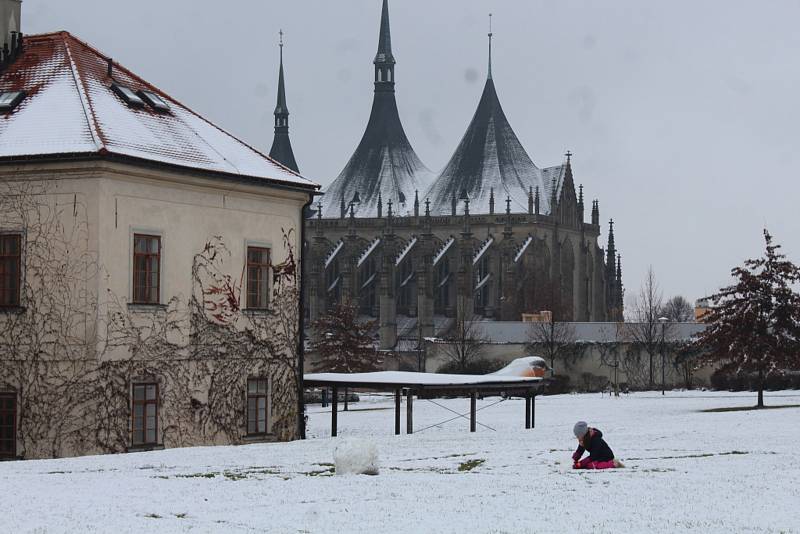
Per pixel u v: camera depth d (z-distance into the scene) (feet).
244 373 210.79
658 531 92.43
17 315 190.39
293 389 221.05
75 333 187.01
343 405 388.37
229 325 208.03
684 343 498.28
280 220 220.02
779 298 320.09
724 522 96.84
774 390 457.68
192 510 102.37
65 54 212.84
